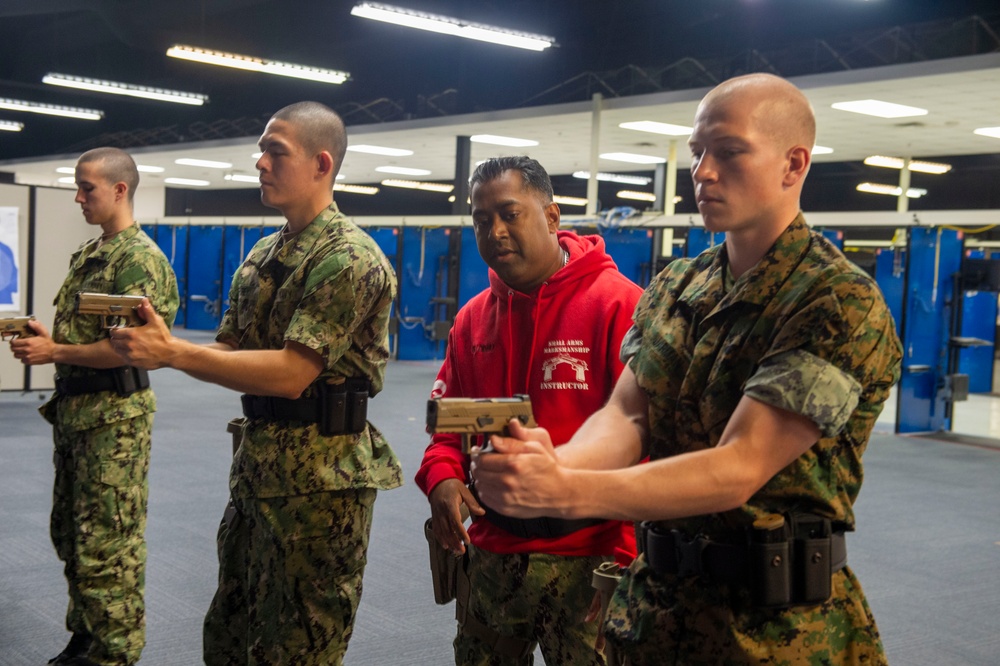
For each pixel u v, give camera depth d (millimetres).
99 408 2705
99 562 2705
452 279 13711
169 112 20953
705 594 1237
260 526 2076
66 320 2791
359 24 16641
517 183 1772
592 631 1700
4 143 24422
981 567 4406
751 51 11484
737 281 1243
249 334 2129
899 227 8695
